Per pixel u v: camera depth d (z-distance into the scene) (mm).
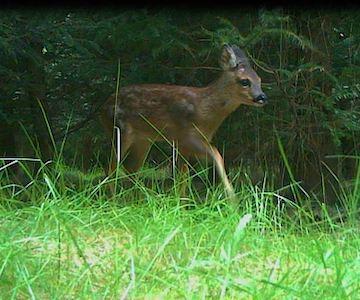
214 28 13031
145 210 7488
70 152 14477
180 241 6406
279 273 5828
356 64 13188
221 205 8820
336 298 5055
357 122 12695
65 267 5770
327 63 12859
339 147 12938
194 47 13273
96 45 12945
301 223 7402
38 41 13109
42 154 14305
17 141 14453
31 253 5977
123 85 13703
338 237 6965
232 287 5281
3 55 13219
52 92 14555
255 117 13273
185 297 5125
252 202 8781
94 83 14297
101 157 14305
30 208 7129
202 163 12461
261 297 5051
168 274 5598
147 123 11719
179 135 11578
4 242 5887
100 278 5605
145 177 11695
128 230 6758
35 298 5117
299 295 5051
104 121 12227
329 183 12719
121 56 13719
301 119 12930
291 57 13156
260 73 13211
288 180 12992
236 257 5812
